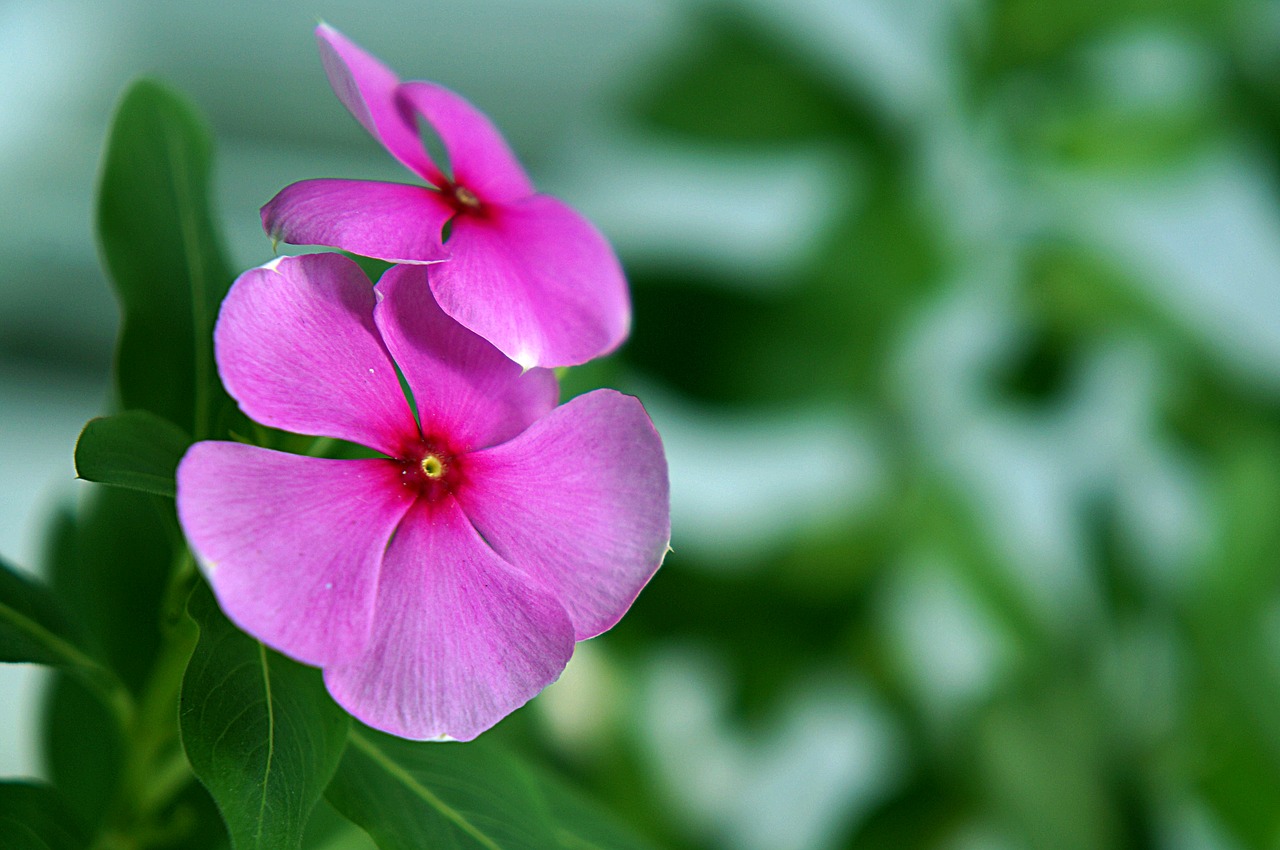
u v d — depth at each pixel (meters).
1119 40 0.65
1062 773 0.63
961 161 0.68
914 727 0.66
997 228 0.68
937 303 0.65
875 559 0.66
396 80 0.40
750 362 0.62
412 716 0.38
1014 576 0.67
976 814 0.64
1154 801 0.64
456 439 0.39
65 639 0.41
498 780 0.41
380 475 0.38
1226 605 0.64
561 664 0.38
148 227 0.42
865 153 0.66
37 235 0.85
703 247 0.68
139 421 0.39
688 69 0.67
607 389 0.38
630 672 0.61
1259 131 0.66
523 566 0.38
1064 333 0.68
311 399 0.38
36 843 0.40
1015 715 0.64
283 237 0.38
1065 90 0.67
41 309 0.87
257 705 0.38
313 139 0.89
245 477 0.37
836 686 0.67
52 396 0.89
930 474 0.67
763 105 0.66
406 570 0.38
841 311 0.63
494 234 0.39
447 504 0.38
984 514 0.68
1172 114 0.66
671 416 0.75
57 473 0.86
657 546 0.38
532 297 0.39
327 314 0.38
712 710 0.68
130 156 0.42
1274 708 0.62
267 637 0.37
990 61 0.65
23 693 0.75
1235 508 0.65
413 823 0.40
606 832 0.43
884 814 0.64
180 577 0.41
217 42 0.85
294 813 0.38
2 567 0.41
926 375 0.69
